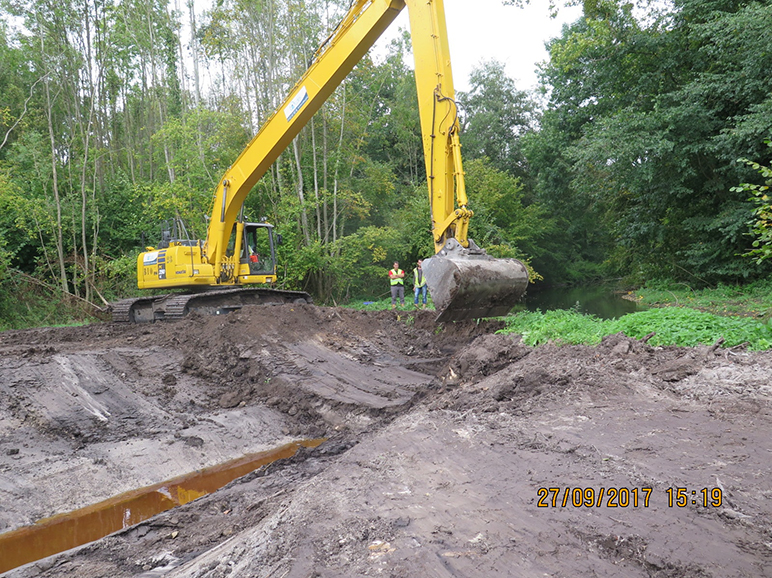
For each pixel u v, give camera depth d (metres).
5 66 22.64
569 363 6.99
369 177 27.73
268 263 14.44
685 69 21.00
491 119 41.44
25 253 21.98
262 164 12.05
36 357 9.09
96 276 22.44
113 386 8.81
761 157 16.80
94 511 5.84
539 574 2.74
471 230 26.80
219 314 12.70
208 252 13.62
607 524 3.20
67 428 7.48
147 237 24.20
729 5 18.09
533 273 29.61
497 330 10.54
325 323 12.12
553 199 31.77
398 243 26.80
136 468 6.62
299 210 21.36
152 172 27.47
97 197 23.78
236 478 6.41
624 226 23.94
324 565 3.01
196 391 9.26
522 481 3.91
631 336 7.99
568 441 4.63
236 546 3.70
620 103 21.95
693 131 18.41
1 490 5.89
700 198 21.00
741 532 3.02
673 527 3.11
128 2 22.69
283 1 21.98
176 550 4.23
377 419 7.85
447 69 8.67
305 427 8.05
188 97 26.11
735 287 19.75
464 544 3.08
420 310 13.23
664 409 5.29
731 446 4.22
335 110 23.45
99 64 22.75
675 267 23.36
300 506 3.90
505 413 5.71
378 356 10.97
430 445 4.87
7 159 23.14
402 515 3.53
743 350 6.67
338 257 22.62
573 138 26.67
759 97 17.11
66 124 24.28
